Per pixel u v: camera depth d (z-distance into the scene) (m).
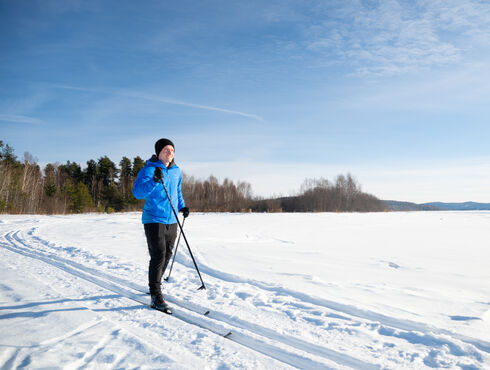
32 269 3.99
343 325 2.37
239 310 2.67
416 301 3.05
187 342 1.99
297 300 2.99
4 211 27.41
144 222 2.80
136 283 3.42
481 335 2.18
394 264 5.62
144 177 2.68
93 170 51.69
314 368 1.74
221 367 1.68
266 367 1.70
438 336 2.12
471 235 12.59
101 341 1.93
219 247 6.72
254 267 4.64
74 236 8.23
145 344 1.92
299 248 7.44
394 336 2.20
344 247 8.23
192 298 2.97
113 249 5.98
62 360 1.67
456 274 4.85
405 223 19.75
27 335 1.99
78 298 2.82
